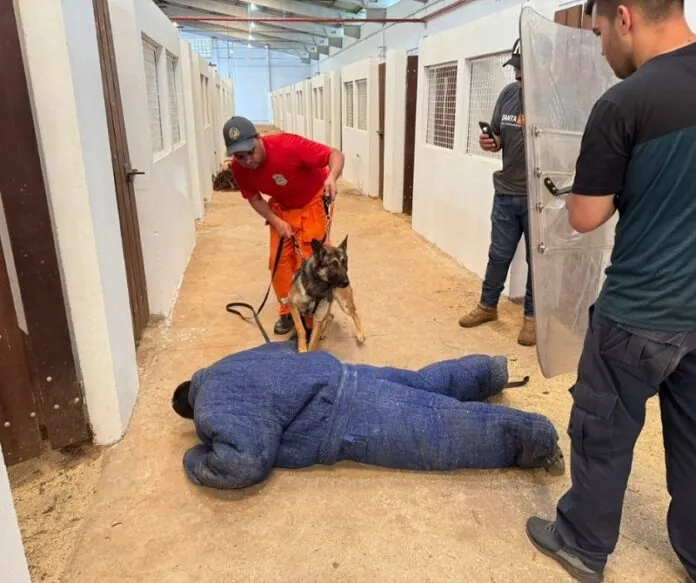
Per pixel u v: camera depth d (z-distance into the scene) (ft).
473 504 6.73
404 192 25.21
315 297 10.12
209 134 32.58
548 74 7.20
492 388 8.82
